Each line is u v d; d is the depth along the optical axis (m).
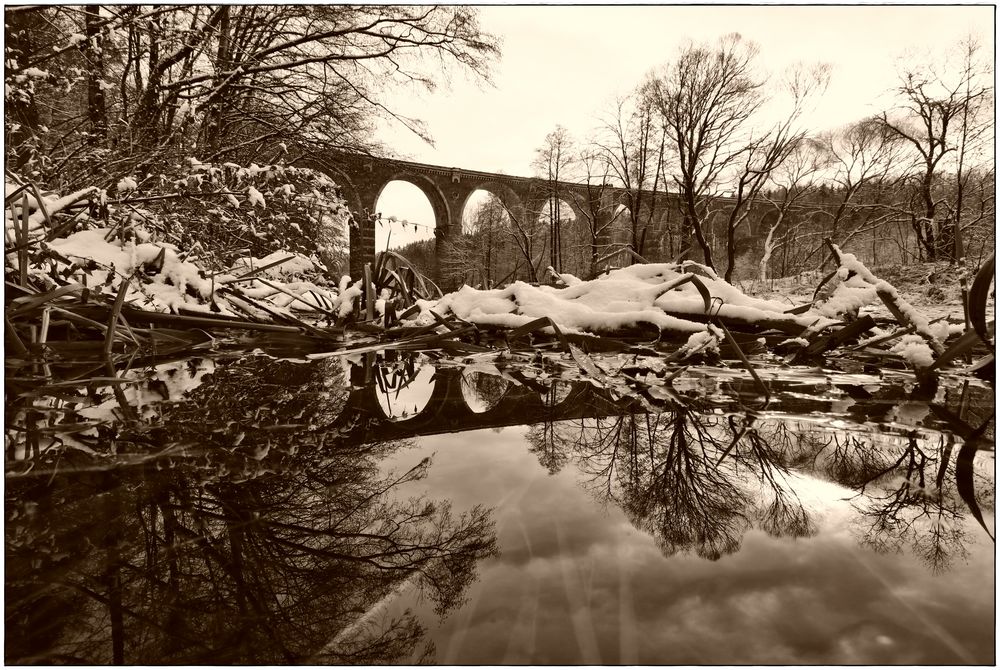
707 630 0.43
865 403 1.73
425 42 10.19
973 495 0.82
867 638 0.43
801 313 3.22
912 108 22.88
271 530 0.68
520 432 1.33
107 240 3.15
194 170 4.48
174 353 2.82
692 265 3.72
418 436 1.27
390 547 0.62
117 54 5.41
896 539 0.64
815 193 32.97
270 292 3.98
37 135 4.13
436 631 0.44
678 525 0.68
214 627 0.45
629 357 2.88
